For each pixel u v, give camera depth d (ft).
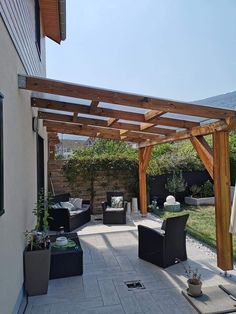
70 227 26.11
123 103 14.35
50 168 34.78
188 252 19.88
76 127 27.35
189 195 40.93
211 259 18.48
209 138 42.09
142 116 18.30
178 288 14.39
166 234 16.99
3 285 9.83
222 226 15.94
